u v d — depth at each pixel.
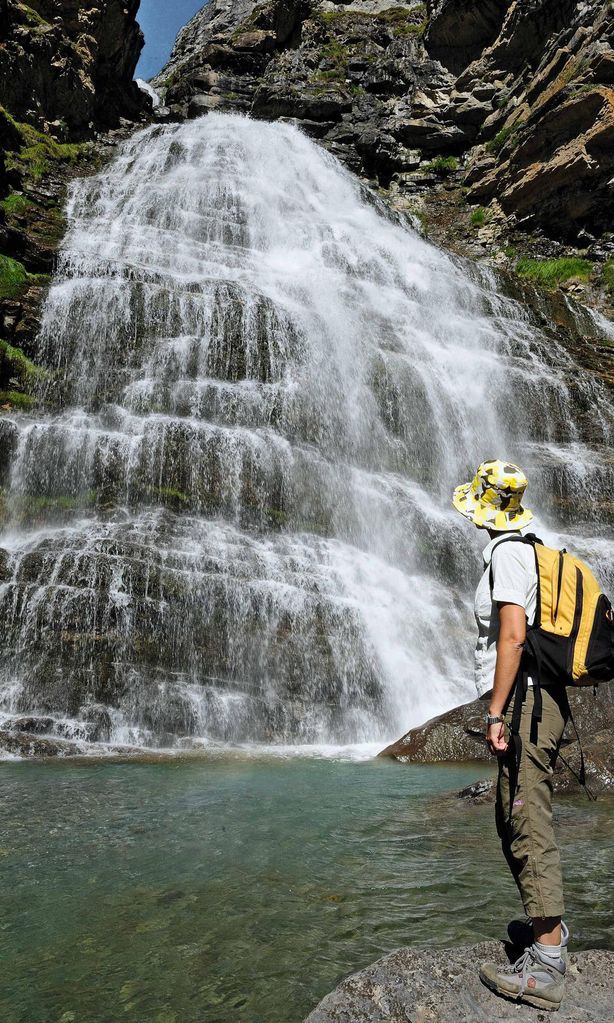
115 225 20.55
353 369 16.64
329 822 4.55
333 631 10.41
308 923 2.95
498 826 2.55
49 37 24.81
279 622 10.20
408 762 7.38
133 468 12.12
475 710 7.79
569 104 25.70
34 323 14.89
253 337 15.82
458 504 2.79
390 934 2.84
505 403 18.20
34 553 9.91
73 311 15.12
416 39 33.94
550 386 18.84
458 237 28.67
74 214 21.44
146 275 16.69
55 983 2.50
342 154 31.33
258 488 12.83
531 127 27.41
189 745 8.45
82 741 8.12
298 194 25.44
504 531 2.69
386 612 11.18
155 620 9.59
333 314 18.22
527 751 2.46
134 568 9.81
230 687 9.62
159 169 24.61
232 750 8.23
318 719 9.59
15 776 6.23
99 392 14.23
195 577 10.02
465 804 5.07
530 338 21.00
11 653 9.18
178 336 15.40
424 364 18.02
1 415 13.27
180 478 12.30
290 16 34.34
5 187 20.25
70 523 11.61
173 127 28.11
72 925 2.95
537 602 2.50
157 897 3.24
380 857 3.79
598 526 16.08
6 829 4.37
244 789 5.70
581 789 5.86
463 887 3.33
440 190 30.81
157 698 9.07
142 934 2.86
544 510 16.20
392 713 10.17
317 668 10.02
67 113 25.95
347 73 33.78
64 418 13.55
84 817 4.67
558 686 2.52
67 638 9.24
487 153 30.34
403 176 31.27
